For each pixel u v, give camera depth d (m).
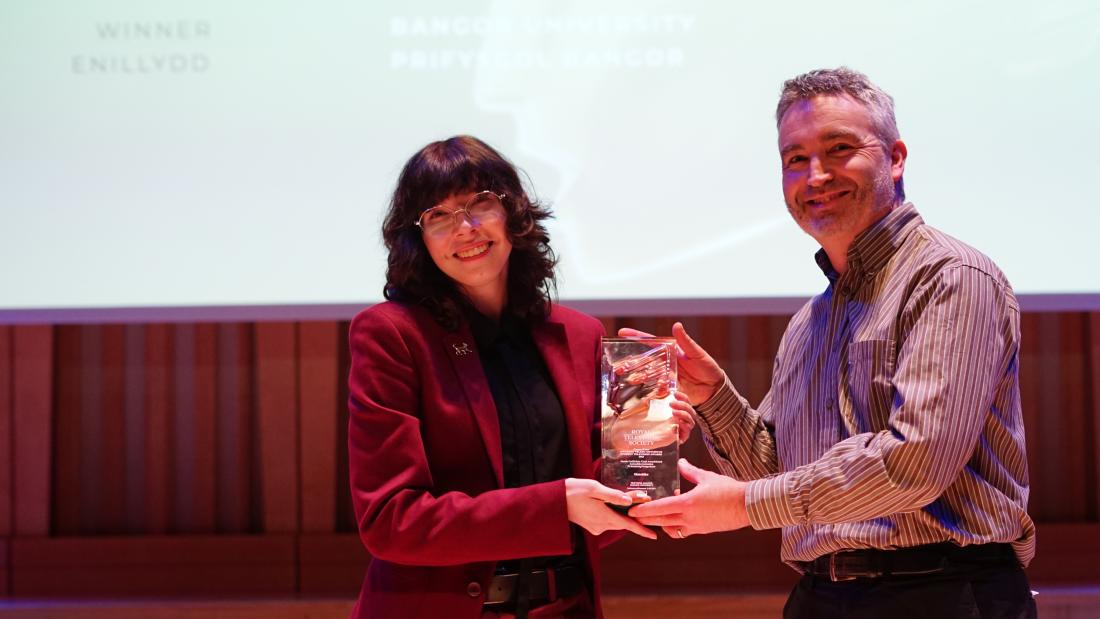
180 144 3.01
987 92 2.91
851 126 1.40
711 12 2.95
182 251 3.00
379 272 2.98
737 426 1.61
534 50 2.98
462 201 1.37
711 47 2.95
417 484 1.26
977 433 1.24
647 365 1.32
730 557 3.12
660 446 1.29
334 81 3.00
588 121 2.97
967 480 1.31
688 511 1.27
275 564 3.15
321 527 3.18
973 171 2.91
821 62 2.93
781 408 1.58
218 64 3.01
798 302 2.92
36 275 3.01
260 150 3.00
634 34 2.96
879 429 1.33
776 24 2.94
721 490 1.28
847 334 1.42
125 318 2.99
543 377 1.42
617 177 2.96
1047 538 3.07
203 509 3.25
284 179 2.99
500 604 1.31
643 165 2.96
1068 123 2.89
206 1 3.02
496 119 2.98
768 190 2.94
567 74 2.97
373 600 1.32
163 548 3.17
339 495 3.23
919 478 1.21
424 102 2.99
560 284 2.95
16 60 3.04
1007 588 1.31
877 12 2.93
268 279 2.99
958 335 1.25
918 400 1.23
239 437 3.26
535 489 1.23
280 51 3.01
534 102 2.97
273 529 3.19
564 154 2.96
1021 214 2.90
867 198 1.40
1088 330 3.17
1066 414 3.18
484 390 1.34
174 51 3.02
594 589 1.37
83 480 3.29
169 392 3.28
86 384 3.30
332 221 2.98
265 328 3.21
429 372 1.33
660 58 2.96
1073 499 3.16
